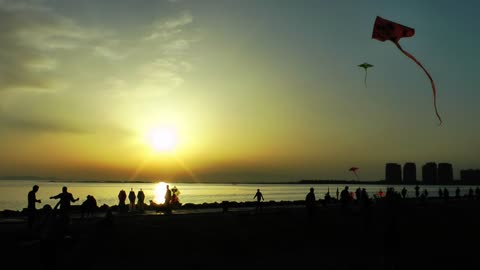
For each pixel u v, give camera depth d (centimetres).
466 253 2356
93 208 3064
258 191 3775
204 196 13275
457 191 7275
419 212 3975
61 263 1652
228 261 1964
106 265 1725
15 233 2089
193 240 2302
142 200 3625
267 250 2233
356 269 1875
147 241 2183
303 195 15775
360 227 3000
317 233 2719
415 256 2194
